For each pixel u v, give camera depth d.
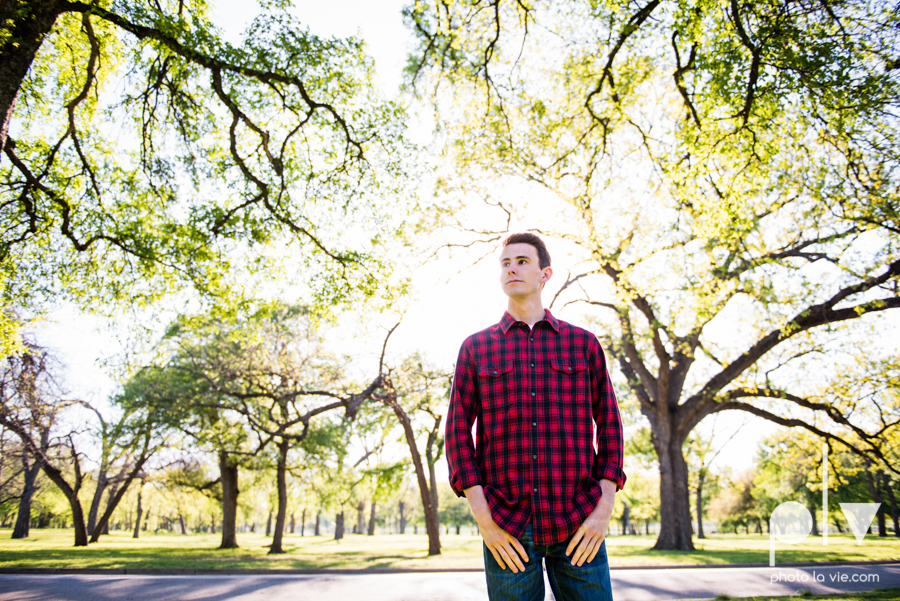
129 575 10.88
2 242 10.11
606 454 1.97
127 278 11.20
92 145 11.50
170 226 10.98
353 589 8.52
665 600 6.99
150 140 11.23
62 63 11.05
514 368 1.97
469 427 2.00
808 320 15.26
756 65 7.93
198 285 10.98
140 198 11.73
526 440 1.89
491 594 1.86
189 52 9.09
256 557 16.14
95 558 14.50
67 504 37.75
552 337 2.04
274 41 10.06
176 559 14.48
